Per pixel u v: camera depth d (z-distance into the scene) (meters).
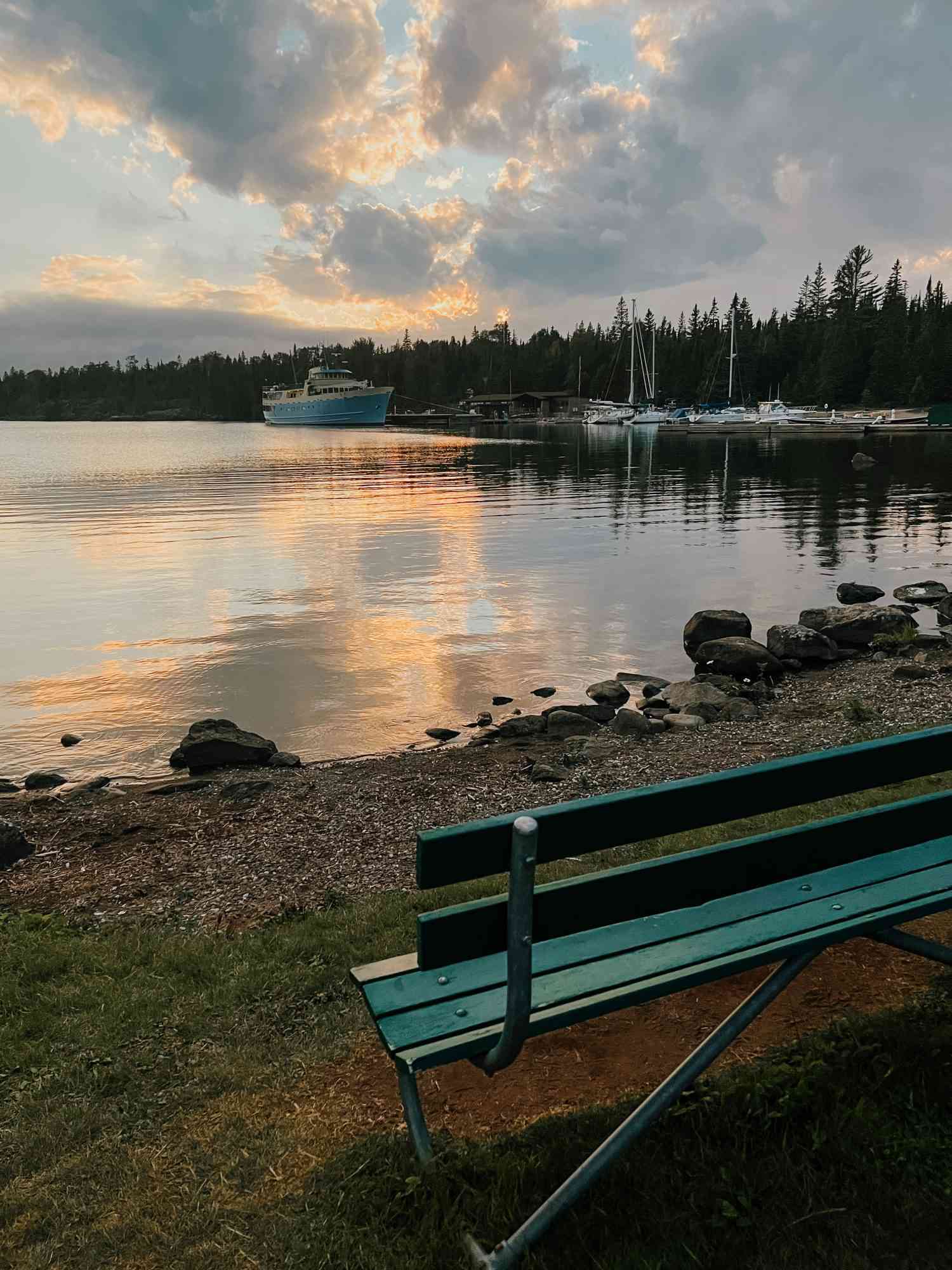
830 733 8.37
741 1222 2.15
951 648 13.06
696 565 21.22
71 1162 2.60
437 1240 2.15
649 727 9.34
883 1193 2.22
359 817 6.52
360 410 152.50
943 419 91.00
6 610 16.23
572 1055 2.92
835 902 2.59
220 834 6.32
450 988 2.31
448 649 13.51
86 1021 3.51
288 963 3.98
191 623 15.11
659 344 164.12
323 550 23.52
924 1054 2.72
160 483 48.56
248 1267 2.15
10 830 6.18
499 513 32.50
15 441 125.88
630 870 2.28
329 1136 2.63
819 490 39.47
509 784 7.29
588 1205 2.22
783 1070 2.66
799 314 145.25
